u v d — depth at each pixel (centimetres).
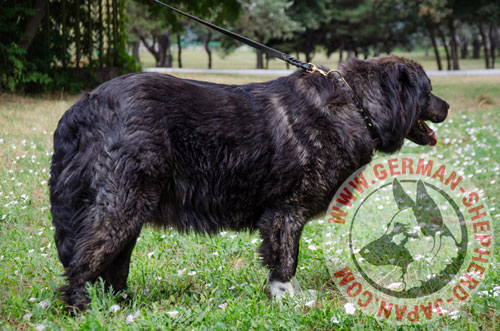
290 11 4875
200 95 382
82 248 356
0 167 730
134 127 359
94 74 1623
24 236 527
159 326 344
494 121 1179
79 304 360
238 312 361
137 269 456
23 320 353
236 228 409
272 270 404
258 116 388
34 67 1419
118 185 357
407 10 4581
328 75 411
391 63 428
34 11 1370
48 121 1038
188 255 498
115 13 1728
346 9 5247
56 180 369
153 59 6869
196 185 382
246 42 454
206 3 1817
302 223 400
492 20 4528
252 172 387
